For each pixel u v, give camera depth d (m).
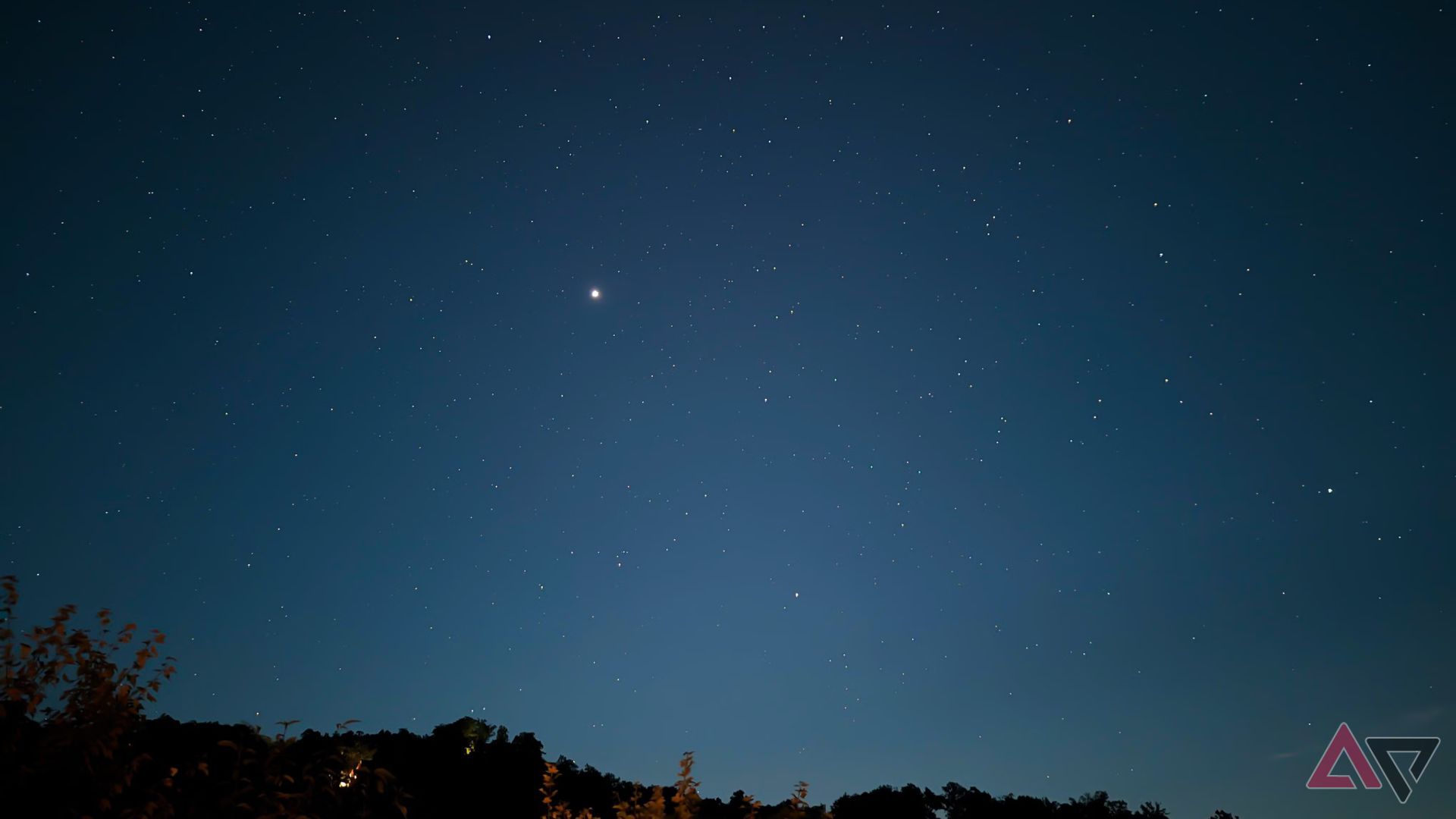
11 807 4.43
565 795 14.30
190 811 4.98
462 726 14.91
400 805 6.04
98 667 4.94
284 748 5.45
